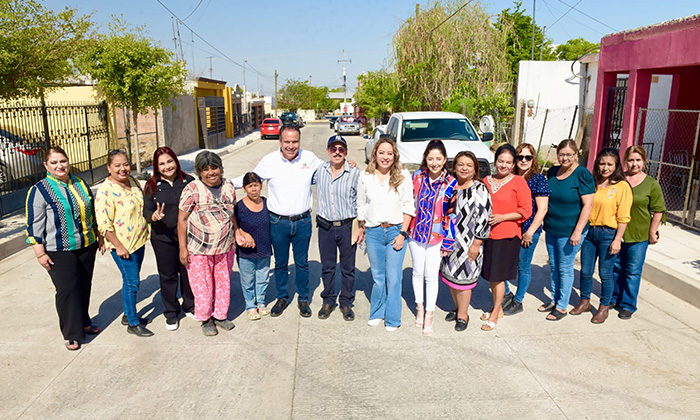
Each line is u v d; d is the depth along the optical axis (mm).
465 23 19438
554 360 3984
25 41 7949
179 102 20781
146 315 4855
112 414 3285
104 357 4023
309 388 3598
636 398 3465
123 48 12797
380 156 4168
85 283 4250
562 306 4699
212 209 4168
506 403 3414
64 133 10945
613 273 4672
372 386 3625
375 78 32344
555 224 4578
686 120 10703
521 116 17250
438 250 4301
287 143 4473
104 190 4043
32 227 3832
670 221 7883
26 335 4383
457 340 4336
